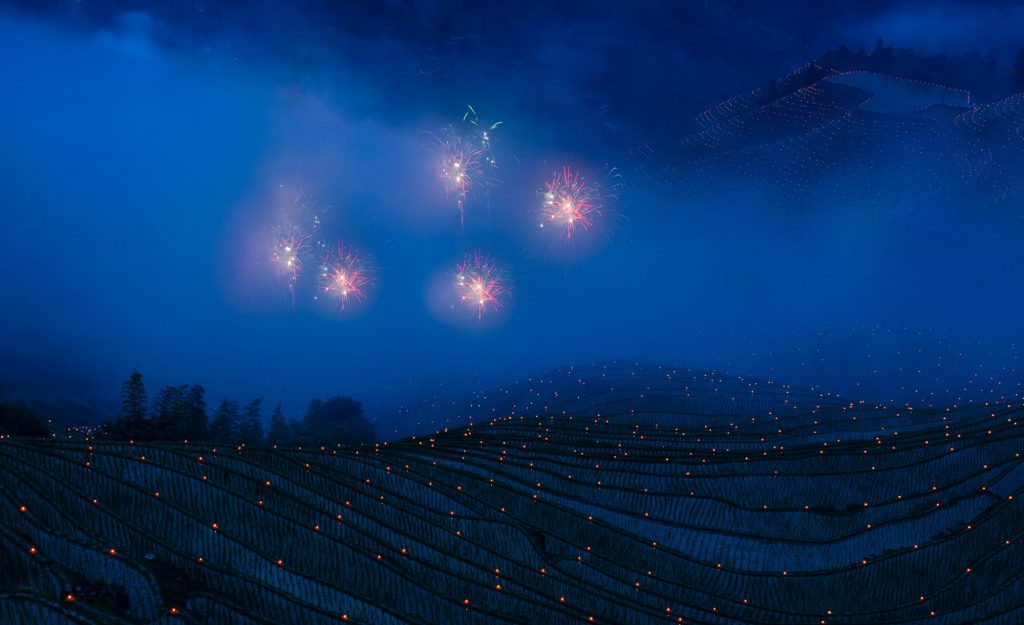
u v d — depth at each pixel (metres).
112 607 31.41
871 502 57.22
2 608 28.12
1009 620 45.41
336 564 40.00
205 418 71.81
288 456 48.75
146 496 39.34
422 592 39.41
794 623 46.00
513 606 40.72
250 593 35.09
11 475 37.62
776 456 60.59
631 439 67.06
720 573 49.38
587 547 50.34
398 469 52.16
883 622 45.97
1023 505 52.81
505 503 52.25
